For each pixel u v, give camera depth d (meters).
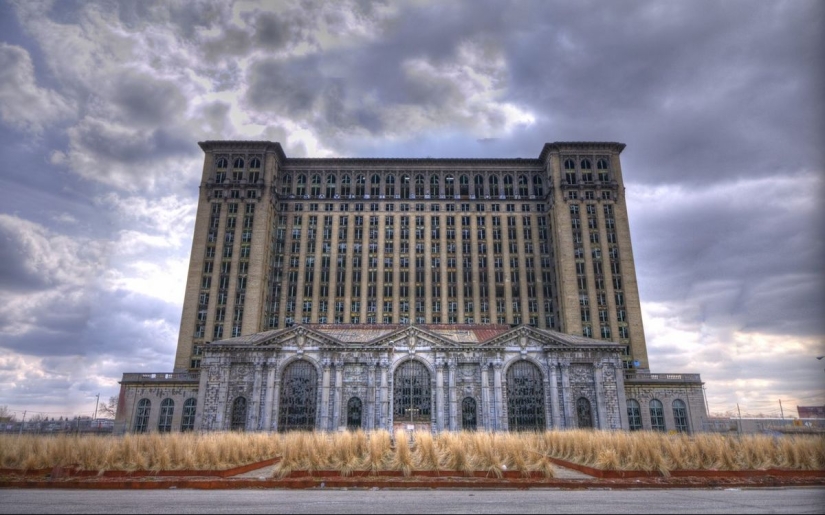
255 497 22.56
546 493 24.30
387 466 29.09
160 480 26.39
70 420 95.38
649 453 29.94
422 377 85.94
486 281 132.25
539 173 142.38
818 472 28.94
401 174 141.88
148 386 98.50
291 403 83.75
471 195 139.50
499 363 85.50
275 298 129.50
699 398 100.25
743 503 20.70
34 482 26.34
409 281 131.88
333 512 18.50
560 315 126.00
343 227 136.25
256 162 133.00
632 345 120.00
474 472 28.25
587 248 126.88
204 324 119.62
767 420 98.00
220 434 39.25
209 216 128.12
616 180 132.75
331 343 85.56
